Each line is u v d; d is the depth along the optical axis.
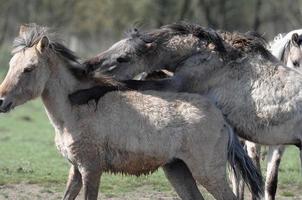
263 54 32.75
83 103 30.48
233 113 31.95
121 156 30.25
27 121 84.69
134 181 43.94
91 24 165.88
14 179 44.09
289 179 45.50
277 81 31.78
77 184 31.30
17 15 167.12
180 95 30.80
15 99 29.91
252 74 32.06
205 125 30.00
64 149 30.66
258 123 31.67
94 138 30.11
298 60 38.84
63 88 30.72
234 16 159.00
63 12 165.38
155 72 33.94
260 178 31.78
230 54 32.50
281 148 37.38
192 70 32.53
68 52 30.98
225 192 30.20
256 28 153.25
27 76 29.91
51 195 40.28
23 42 30.48
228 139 30.59
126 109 30.31
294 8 151.50
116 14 156.88
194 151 29.94
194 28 33.22
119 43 33.28
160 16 151.75
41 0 165.50
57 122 30.78
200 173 30.08
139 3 153.12
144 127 30.05
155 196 40.62
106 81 31.03
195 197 31.44
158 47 33.09
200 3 151.00
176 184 31.50
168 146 29.97
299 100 31.41
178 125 29.97
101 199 39.75
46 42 29.94
